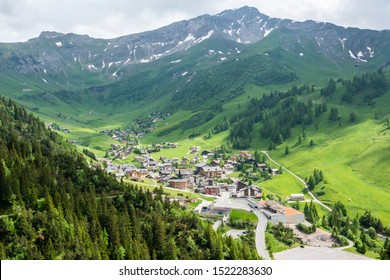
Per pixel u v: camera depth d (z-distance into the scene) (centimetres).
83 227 13725
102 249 13450
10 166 15688
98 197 17175
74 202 15075
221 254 14288
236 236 18312
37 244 12588
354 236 19938
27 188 14425
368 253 18225
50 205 13838
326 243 19012
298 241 18875
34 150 18525
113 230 14025
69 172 18050
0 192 14000
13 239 12394
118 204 16875
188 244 14788
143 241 14438
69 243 12875
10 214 13500
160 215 16025
